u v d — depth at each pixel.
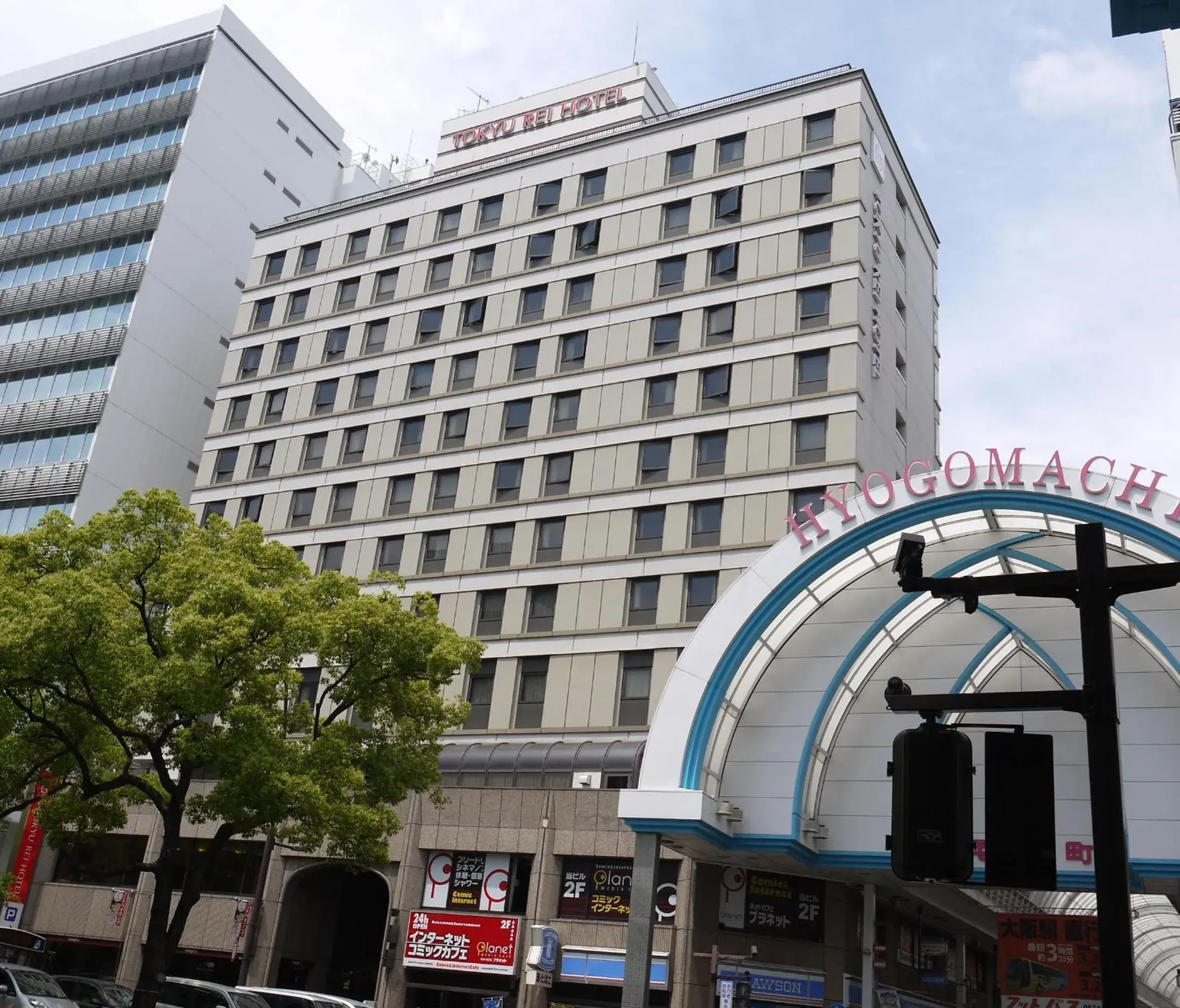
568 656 42.56
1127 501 21.92
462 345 51.16
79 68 69.25
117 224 61.47
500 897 34.28
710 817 23.86
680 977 29.70
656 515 43.72
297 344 56.00
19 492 55.84
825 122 47.22
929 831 5.39
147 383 58.47
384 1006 33.88
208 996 25.33
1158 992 56.00
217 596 22.78
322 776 23.67
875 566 25.12
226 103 65.38
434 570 47.22
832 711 25.66
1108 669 5.56
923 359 52.44
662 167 49.88
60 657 21.78
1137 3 7.20
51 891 41.12
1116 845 5.23
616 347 47.34
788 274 45.00
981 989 40.81
